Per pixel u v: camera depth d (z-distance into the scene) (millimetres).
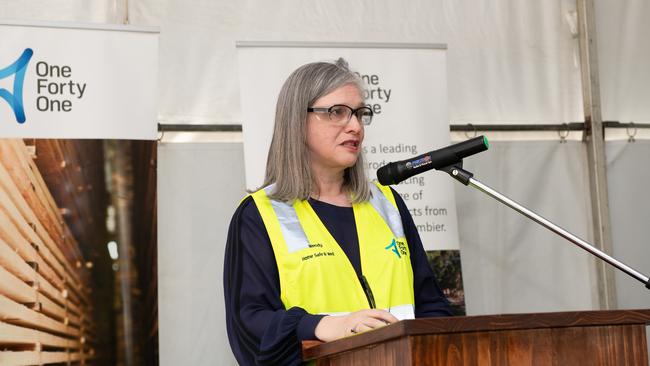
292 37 5637
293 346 2729
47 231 4602
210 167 5426
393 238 3348
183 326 5242
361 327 2459
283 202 3230
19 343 4461
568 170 5965
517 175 5891
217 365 5254
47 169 4641
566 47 6086
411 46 5312
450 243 5230
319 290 3059
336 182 3381
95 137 4730
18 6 5207
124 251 4703
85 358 4574
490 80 5949
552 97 6016
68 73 4734
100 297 4641
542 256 5852
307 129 3270
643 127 6043
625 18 6141
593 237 5910
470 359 2062
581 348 2160
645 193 5973
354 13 5770
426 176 5246
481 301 5711
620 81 6074
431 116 5273
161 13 5461
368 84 5227
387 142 5199
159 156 5363
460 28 5949
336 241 3217
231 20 5562
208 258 5332
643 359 2189
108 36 4824
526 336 2115
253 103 5023
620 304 5824
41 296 4539
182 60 5461
